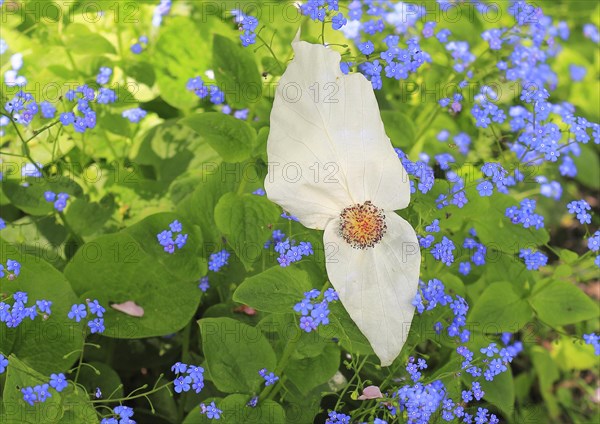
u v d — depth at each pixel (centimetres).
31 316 49
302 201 47
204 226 57
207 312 57
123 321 56
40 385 47
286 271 49
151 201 64
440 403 51
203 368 50
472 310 57
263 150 53
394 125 61
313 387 51
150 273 56
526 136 56
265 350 51
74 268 55
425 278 57
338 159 46
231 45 57
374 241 47
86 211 60
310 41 57
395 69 54
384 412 51
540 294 57
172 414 59
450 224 56
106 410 55
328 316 48
